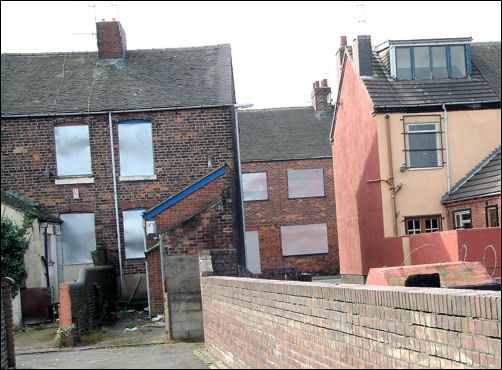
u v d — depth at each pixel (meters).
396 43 24.20
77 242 21.77
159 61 24.80
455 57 24.70
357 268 25.61
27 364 10.98
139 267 21.81
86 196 21.92
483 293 3.97
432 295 4.20
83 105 22.27
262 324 7.91
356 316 5.32
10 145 21.80
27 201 21.64
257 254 37.91
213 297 11.18
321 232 38.41
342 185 27.72
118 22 24.88
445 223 22.84
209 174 17.16
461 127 23.34
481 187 21.11
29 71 24.11
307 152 38.84
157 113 22.31
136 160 22.19
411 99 23.28
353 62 25.09
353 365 5.39
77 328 14.54
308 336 6.38
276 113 42.19
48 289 18.14
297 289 6.64
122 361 10.89
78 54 25.09
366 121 23.86
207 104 22.28
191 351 12.02
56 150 21.97
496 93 23.86
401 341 4.60
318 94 42.16
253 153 38.75
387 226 22.64
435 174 23.03
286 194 38.38
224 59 24.83
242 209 23.38
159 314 17.98
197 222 16.05
